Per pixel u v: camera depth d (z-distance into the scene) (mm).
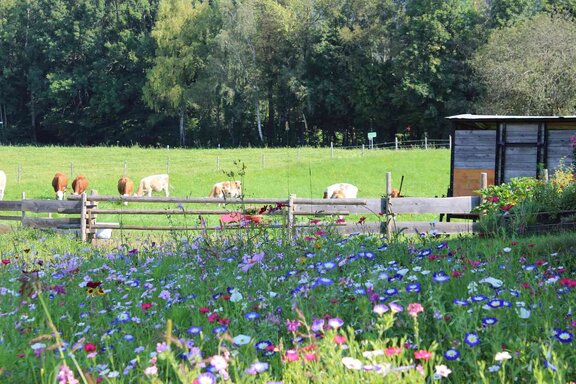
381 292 5047
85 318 5629
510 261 6676
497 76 54438
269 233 10648
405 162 39312
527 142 18828
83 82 85312
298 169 39000
